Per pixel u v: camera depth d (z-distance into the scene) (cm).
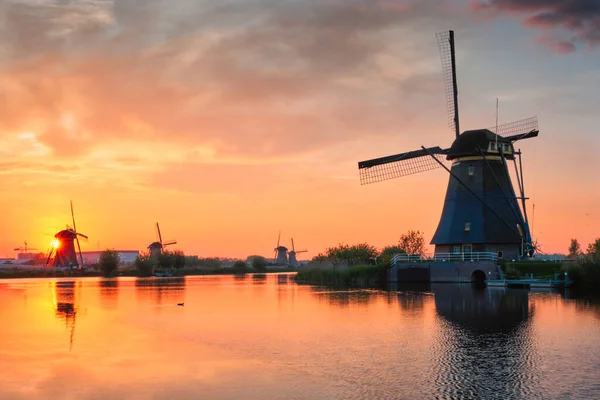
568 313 4269
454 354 2861
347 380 2398
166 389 2306
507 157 7581
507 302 5012
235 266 18925
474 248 7306
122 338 3428
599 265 6300
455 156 7550
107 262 15612
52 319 4334
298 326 3809
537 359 2736
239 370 2586
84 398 2209
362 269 8112
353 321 3994
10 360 2830
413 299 5406
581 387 2266
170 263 16400
